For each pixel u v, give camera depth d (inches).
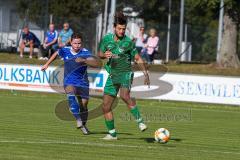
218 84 2222.0
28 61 2834.6
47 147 1147.9
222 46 3189.0
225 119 1886.1
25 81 2372.0
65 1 4252.0
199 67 3105.3
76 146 1173.7
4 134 1307.8
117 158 1059.3
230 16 3164.4
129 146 1198.9
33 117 1672.0
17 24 4128.9
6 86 2397.9
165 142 1264.8
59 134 1350.9
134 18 4178.2
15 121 1565.0
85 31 3745.1
